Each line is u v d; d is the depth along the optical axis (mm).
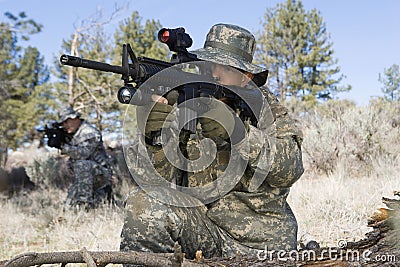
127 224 3146
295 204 6465
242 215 3301
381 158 9820
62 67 20703
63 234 5949
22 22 16547
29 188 12734
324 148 10203
